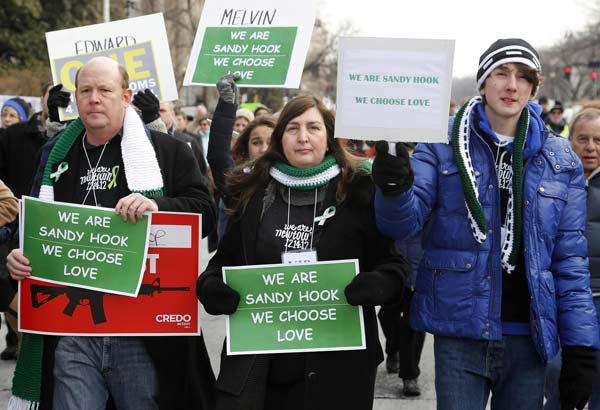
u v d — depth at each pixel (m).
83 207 6.16
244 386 5.63
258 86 7.79
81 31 8.52
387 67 5.22
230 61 7.90
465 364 5.73
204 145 24.98
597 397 7.10
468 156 5.73
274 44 7.82
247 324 5.74
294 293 5.71
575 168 5.81
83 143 6.40
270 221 5.81
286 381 5.73
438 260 5.77
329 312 5.69
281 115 5.81
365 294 5.47
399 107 5.23
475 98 5.94
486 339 5.61
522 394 5.74
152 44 8.53
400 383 10.49
